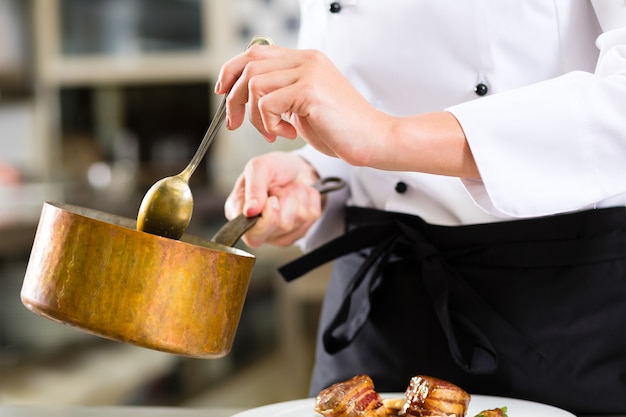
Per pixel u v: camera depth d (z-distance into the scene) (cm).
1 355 243
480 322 91
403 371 98
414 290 98
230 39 458
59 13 474
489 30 95
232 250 84
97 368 259
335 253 101
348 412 79
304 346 316
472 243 94
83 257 69
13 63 474
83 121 492
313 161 117
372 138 76
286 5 452
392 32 99
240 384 333
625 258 90
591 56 95
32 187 423
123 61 470
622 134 78
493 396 93
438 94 100
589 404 91
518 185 79
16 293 252
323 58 78
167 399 285
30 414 91
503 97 81
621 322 90
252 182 104
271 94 75
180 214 77
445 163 79
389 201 103
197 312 71
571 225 91
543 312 91
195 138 480
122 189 406
